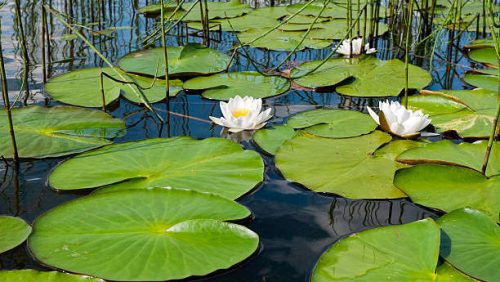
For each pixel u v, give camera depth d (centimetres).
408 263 137
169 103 274
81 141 216
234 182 181
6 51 360
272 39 410
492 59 352
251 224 160
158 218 156
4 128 223
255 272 138
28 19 449
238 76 312
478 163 194
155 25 451
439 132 231
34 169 194
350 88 294
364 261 138
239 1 534
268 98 282
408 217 165
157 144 209
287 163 199
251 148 216
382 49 396
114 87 282
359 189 181
